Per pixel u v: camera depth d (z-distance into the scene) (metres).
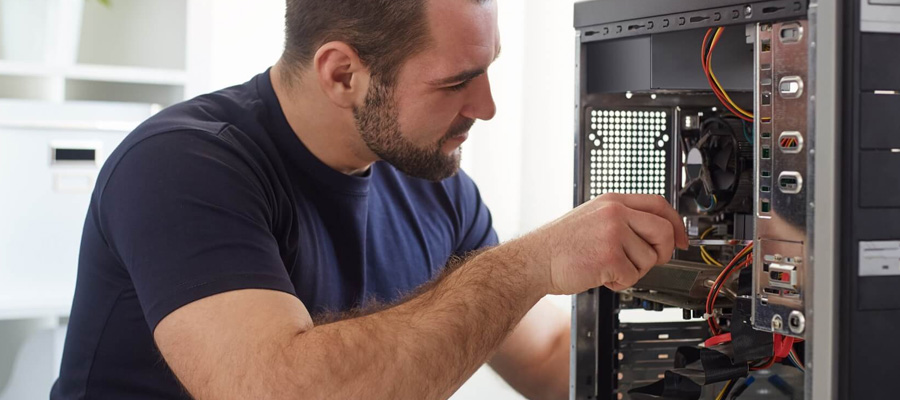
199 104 1.09
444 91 1.00
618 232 0.85
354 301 1.16
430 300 0.88
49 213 2.00
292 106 1.08
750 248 0.85
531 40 2.49
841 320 0.67
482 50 0.99
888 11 0.67
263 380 0.79
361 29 0.98
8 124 1.96
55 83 2.09
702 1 0.81
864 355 0.67
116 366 0.99
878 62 0.67
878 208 0.67
